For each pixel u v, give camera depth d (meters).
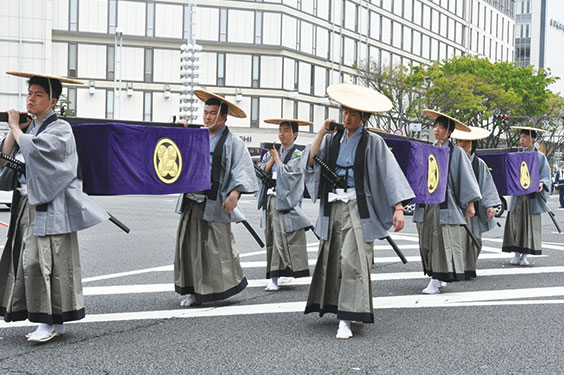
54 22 37.84
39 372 4.10
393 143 6.55
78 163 4.78
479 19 64.38
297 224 7.15
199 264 5.95
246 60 40.72
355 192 5.10
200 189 5.76
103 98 38.94
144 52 39.47
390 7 49.66
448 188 7.18
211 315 5.74
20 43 36.72
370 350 4.69
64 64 38.19
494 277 8.04
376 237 5.06
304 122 7.45
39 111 4.61
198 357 4.47
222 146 5.96
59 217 4.61
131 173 5.15
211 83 40.25
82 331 5.13
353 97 5.12
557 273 8.37
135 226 13.68
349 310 4.98
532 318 5.74
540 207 9.12
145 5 39.31
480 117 39.38
